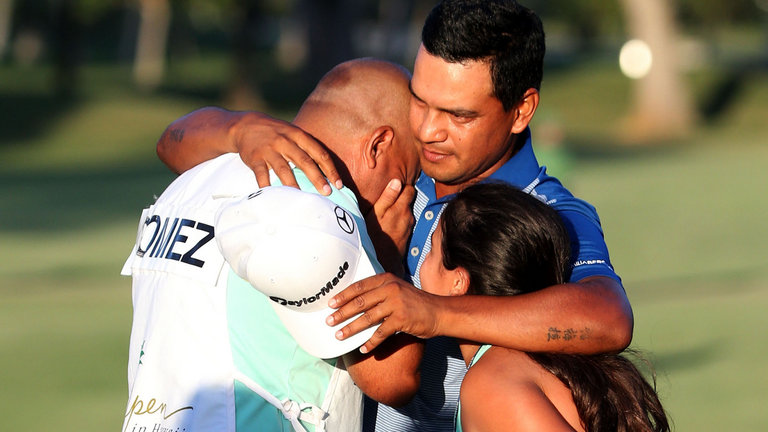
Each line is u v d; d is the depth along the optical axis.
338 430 10.16
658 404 10.09
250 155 10.29
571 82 163.00
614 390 9.71
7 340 32.91
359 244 9.48
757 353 29.27
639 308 36.41
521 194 10.30
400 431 12.06
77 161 108.81
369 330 9.52
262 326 9.88
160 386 10.09
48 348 31.70
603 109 148.75
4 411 24.81
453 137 10.70
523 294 9.88
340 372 10.12
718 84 153.75
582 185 80.50
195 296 10.05
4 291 42.00
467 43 10.28
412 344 10.07
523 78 10.65
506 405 9.34
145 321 10.48
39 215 67.75
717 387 25.70
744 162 99.94
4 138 122.31
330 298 9.31
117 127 128.88
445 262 10.30
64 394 26.64
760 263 46.06
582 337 9.59
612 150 116.69
